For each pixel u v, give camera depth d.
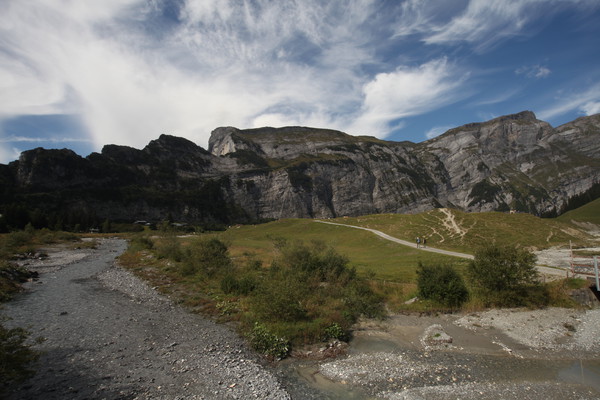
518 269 27.05
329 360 17.61
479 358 17.75
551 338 20.28
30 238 85.12
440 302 26.94
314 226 108.69
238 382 14.70
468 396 13.70
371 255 62.47
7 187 187.38
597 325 22.33
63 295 31.55
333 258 34.56
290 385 14.80
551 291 27.36
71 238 102.19
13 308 26.66
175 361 16.83
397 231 85.56
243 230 118.81
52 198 187.00
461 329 22.41
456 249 61.66
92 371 15.48
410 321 24.39
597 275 26.81
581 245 61.09
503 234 70.25
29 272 41.47
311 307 23.98
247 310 25.47
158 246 62.97
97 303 28.58
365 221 108.38
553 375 15.70
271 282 27.20
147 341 19.69
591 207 145.88
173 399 13.07
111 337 20.20
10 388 13.63
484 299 27.09
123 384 14.21
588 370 16.22
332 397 13.70
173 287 35.06
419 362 17.27
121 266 51.47
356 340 20.73
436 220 87.69
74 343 19.09
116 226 173.62
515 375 15.70
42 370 15.49
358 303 25.91
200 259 42.50
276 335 19.19
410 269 43.56
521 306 26.55
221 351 18.34
